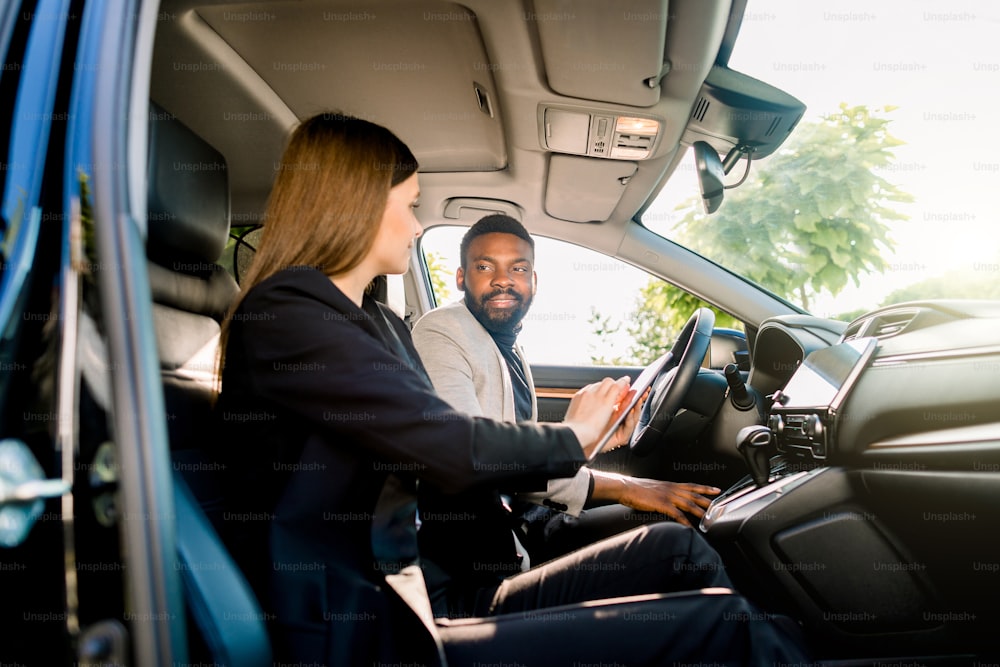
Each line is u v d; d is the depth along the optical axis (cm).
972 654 132
